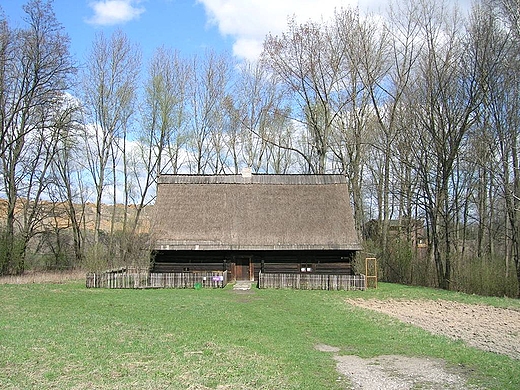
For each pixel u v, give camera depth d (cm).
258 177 4056
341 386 1154
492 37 3325
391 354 1482
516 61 3191
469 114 3491
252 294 2958
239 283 3528
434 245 3794
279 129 5359
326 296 2925
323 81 4519
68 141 4519
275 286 3306
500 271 3278
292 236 3647
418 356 1457
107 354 1340
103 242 5228
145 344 1477
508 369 1310
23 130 4300
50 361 1254
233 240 3622
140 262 3606
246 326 1872
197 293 2970
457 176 3919
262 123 5250
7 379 1100
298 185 3978
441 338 1714
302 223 3722
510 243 3866
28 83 4216
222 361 1308
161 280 3275
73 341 1488
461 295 3133
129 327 1762
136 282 3244
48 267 4609
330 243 3600
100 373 1160
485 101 3444
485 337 1783
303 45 4478
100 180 4772
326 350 1530
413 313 2361
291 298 2780
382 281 4206
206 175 4075
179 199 3903
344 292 3169
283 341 1627
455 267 3541
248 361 1319
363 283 3300
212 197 3916
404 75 4166
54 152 4497
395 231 5222
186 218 3772
